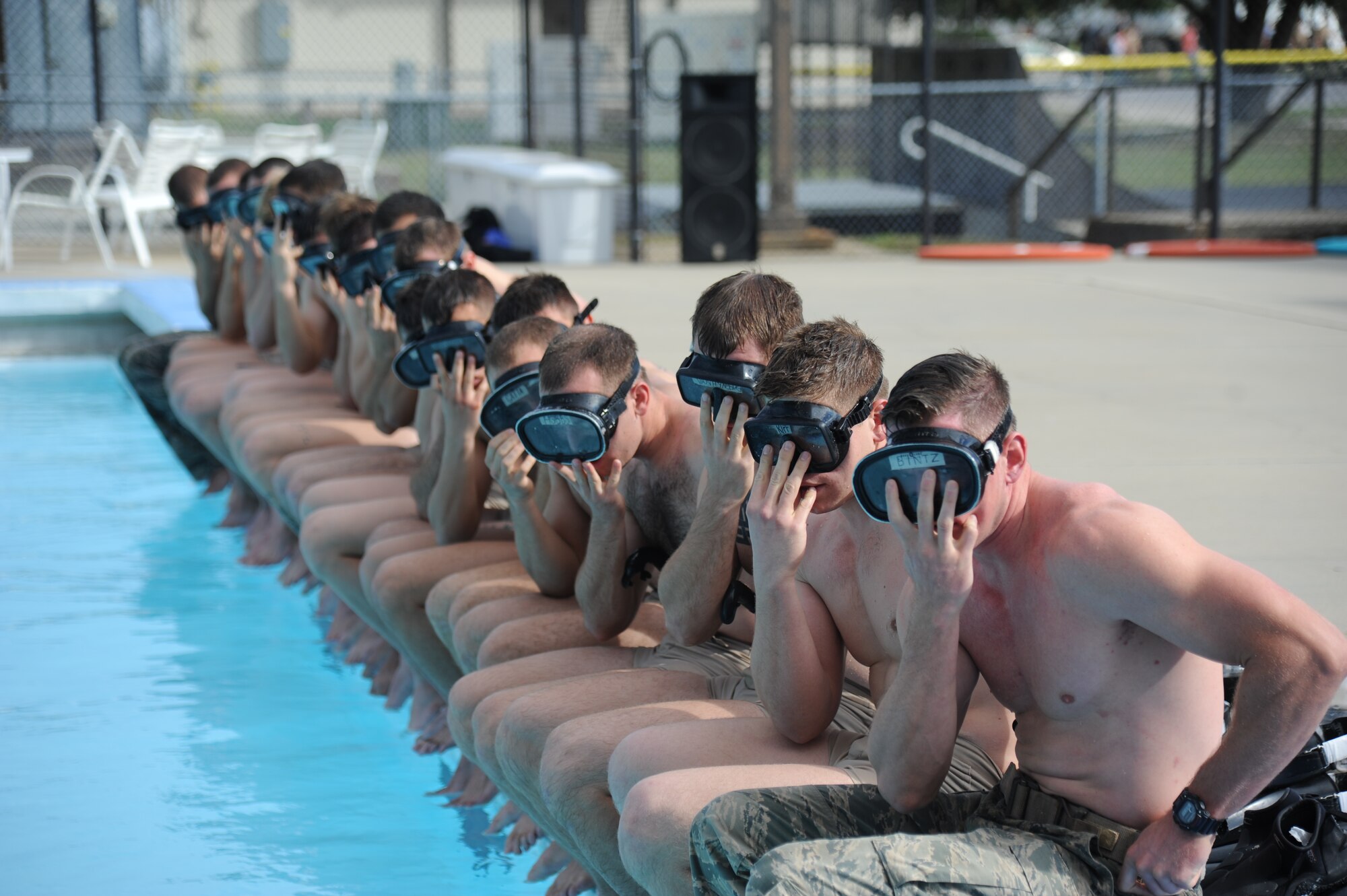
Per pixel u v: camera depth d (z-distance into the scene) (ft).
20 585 19.92
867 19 64.03
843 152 68.49
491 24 87.97
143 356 25.58
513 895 11.71
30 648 17.48
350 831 12.85
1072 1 86.48
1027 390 22.38
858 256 46.73
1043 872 7.26
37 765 14.15
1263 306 32.24
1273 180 58.29
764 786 8.44
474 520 14.33
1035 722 7.75
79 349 37.04
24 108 48.32
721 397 10.05
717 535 10.32
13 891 11.63
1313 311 31.30
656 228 54.03
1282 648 6.63
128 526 22.98
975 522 7.25
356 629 17.26
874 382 8.54
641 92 45.01
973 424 7.19
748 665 11.06
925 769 7.68
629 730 9.74
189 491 25.23
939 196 57.88
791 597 8.77
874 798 8.13
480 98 51.19
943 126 58.23
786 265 43.32
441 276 13.92
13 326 36.45
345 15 87.76
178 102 46.50
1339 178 57.47
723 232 43.65
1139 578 6.93
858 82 71.05
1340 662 6.63
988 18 85.97
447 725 14.37
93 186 40.65
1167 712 7.30
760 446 8.62
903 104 59.72
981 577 7.69
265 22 86.22
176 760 14.38
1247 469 16.96
